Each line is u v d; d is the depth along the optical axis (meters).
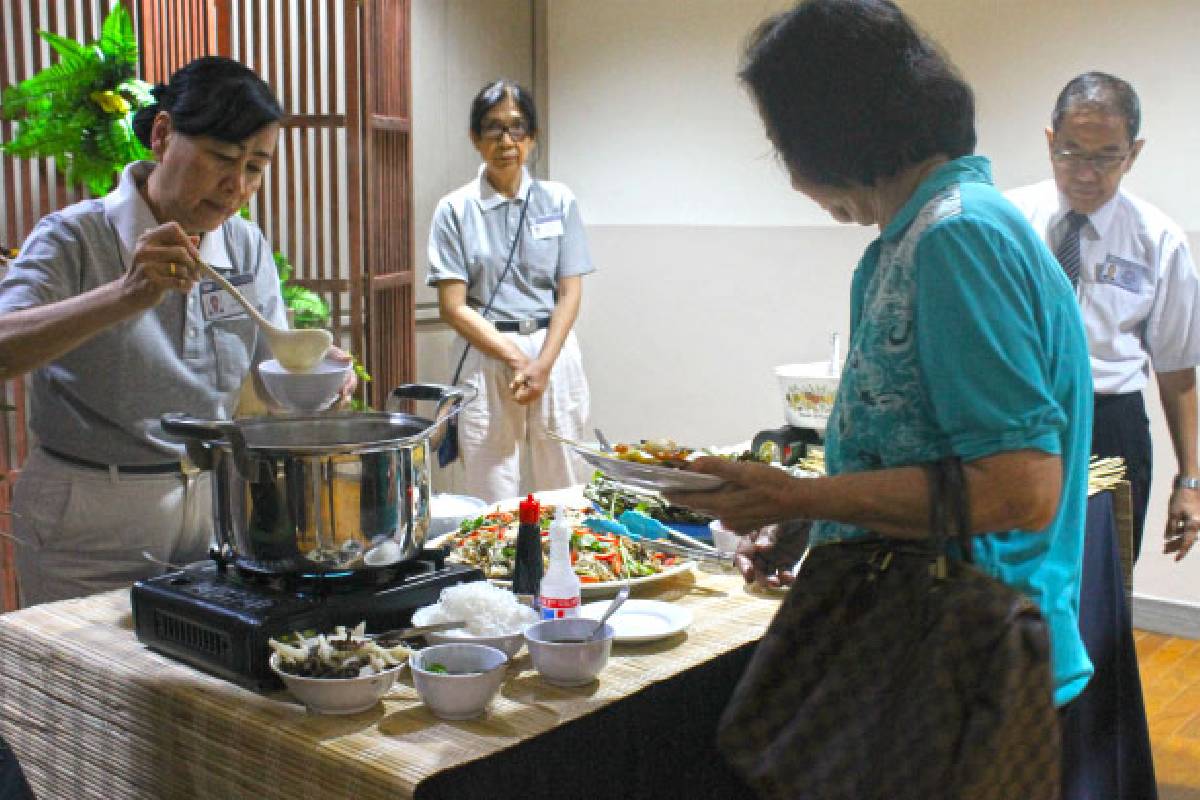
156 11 3.79
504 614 1.70
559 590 1.78
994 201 1.34
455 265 4.35
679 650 1.76
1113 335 3.06
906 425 1.36
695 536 2.39
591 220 5.78
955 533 1.29
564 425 4.50
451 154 5.56
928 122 1.37
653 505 2.47
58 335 1.75
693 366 5.55
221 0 3.99
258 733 1.49
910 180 1.41
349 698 1.50
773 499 1.37
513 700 1.57
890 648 1.27
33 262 1.99
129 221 2.03
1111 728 2.47
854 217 1.52
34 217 3.52
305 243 4.26
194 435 1.63
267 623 1.59
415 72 5.28
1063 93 3.03
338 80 5.00
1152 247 3.06
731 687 1.78
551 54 5.82
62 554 2.14
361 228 4.15
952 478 1.28
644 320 5.67
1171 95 4.18
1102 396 3.08
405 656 1.58
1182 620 4.30
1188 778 3.22
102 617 1.91
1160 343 3.10
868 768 1.25
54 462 2.13
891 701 1.26
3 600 3.47
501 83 4.31
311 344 1.99
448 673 1.56
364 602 1.69
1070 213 3.10
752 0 5.21
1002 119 4.56
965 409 1.28
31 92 3.25
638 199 5.63
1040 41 4.44
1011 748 1.20
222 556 1.78
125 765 1.69
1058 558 1.46
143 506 2.12
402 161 4.53
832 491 1.33
